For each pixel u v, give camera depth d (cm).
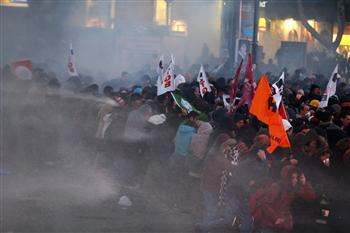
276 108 1444
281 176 1378
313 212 1416
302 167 1459
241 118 1711
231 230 1569
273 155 1491
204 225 1570
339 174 1479
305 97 2358
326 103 2136
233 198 1518
